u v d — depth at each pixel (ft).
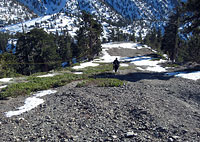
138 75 56.70
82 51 175.63
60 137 16.42
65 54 215.31
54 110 24.52
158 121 17.99
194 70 59.11
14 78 59.21
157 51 236.84
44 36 142.51
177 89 33.24
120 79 48.24
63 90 37.63
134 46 261.44
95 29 152.76
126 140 14.94
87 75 59.57
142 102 24.63
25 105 28.35
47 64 148.46
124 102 25.61
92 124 18.90
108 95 29.73
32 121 21.02
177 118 18.88
